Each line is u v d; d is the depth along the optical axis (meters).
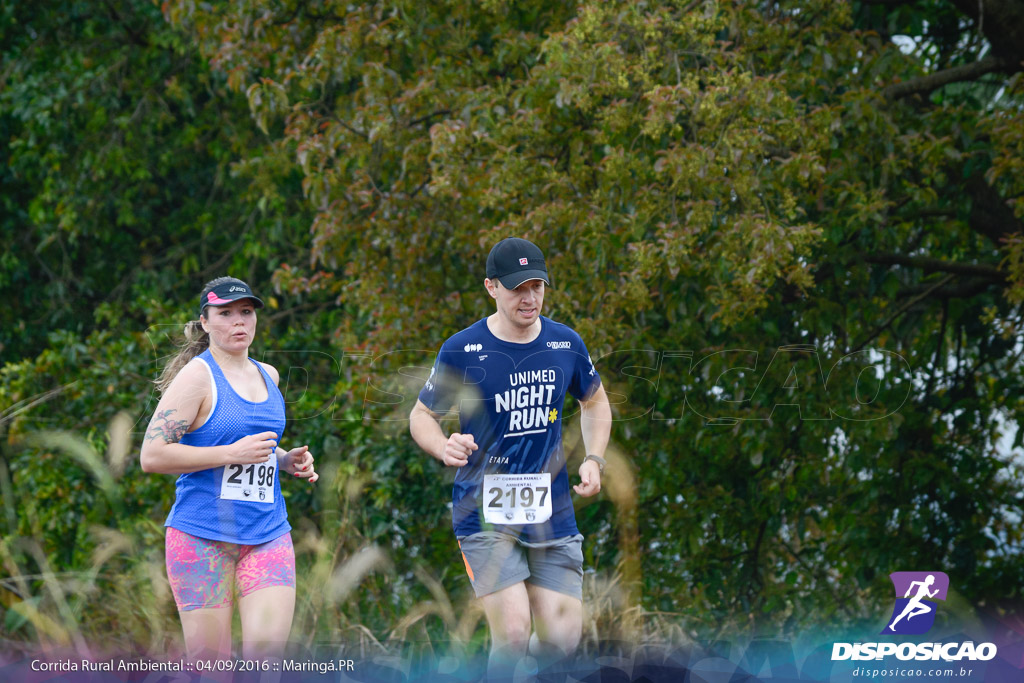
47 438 9.98
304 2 19.98
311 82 18.70
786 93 16.42
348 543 14.15
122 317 29.98
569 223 16.08
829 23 17.64
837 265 17.91
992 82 19.97
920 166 17.98
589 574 15.20
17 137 30.14
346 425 19.19
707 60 16.67
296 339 25.30
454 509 10.15
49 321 30.56
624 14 15.43
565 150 17.45
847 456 18.94
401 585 14.65
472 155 17.61
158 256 31.72
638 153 16.47
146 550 15.91
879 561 18.94
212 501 8.92
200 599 8.82
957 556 19.09
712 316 16.42
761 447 17.61
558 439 10.10
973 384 20.94
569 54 15.32
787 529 20.91
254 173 26.61
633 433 17.89
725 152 14.90
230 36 19.52
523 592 9.66
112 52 29.52
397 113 18.34
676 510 18.42
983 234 19.75
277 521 9.34
